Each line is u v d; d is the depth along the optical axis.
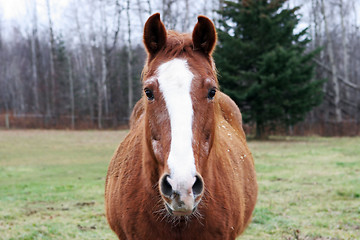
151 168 2.28
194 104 1.99
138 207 2.43
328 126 23.05
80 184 9.16
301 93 19.42
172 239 2.34
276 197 7.17
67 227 5.61
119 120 30.62
